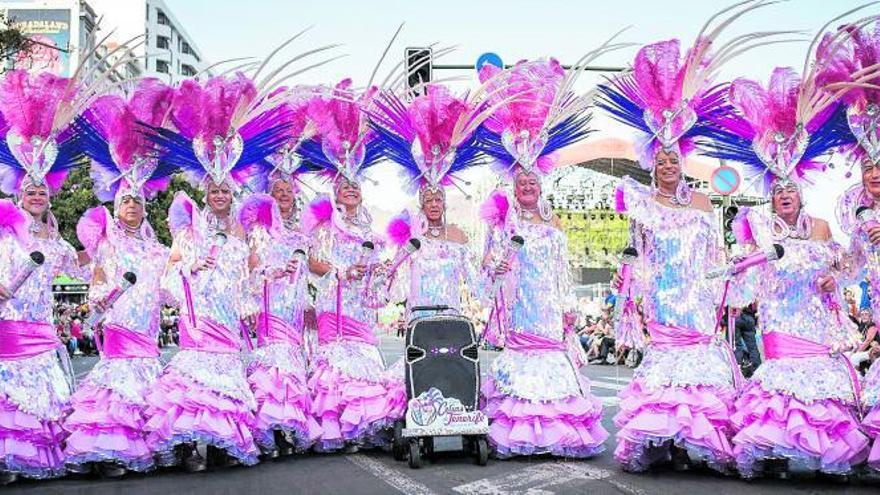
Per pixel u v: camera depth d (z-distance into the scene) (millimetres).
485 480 5484
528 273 6562
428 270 6848
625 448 5625
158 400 5848
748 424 5312
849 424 5168
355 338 6910
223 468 6094
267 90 6629
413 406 6004
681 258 5820
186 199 6188
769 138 5773
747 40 5906
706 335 5723
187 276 6062
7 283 5605
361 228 7148
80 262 6176
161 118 6406
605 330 16078
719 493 5031
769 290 5520
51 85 5992
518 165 6797
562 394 6246
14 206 5699
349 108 7090
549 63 6891
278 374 6473
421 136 6879
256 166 7156
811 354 5340
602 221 30641
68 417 5777
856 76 5414
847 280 5469
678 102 5977
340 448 6715
